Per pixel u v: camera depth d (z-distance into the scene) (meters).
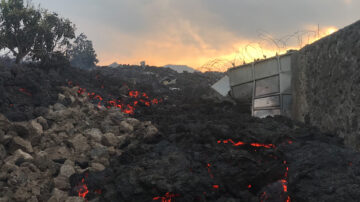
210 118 12.97
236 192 7.32
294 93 13.84
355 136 8.13
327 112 10.06
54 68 20.77
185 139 9.85
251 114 15.29
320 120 10.68
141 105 18.41
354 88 8.25
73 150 10.83
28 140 10.63
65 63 22.14
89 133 12.08
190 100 19.80
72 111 13.26
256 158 8.46
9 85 14.39
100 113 14.27
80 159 10.27
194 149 8.99
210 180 7.39
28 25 23.44
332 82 9.68
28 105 13.45
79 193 8.32
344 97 8.85
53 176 9.45
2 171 8.53
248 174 7.63
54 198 7.98
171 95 25.11
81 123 13.05
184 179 7.27
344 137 8.81
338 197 5.85
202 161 8.28
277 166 7.62
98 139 11.66
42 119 11.86
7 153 9.84
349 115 8.52
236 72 16.75
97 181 8.52
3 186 8.11
